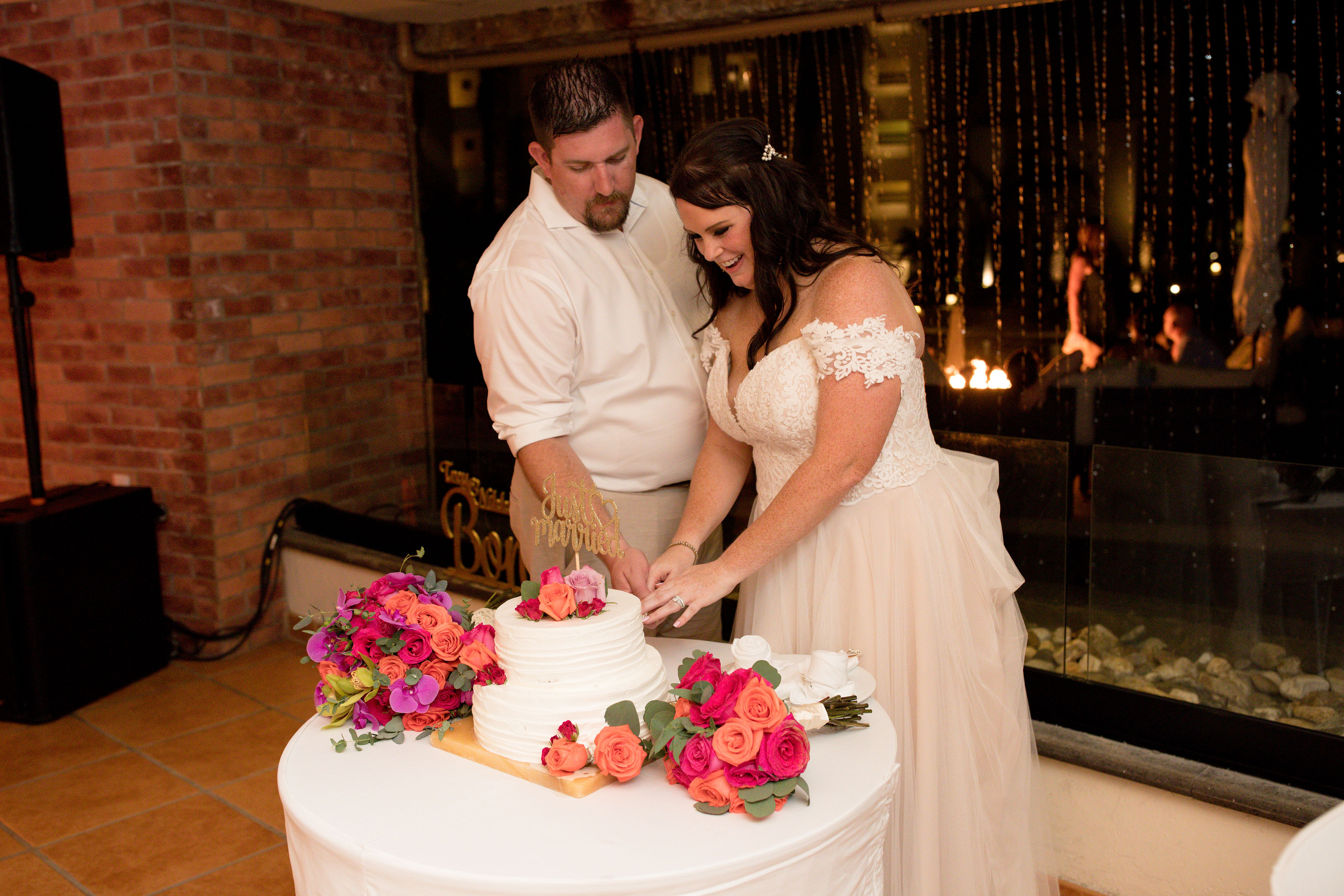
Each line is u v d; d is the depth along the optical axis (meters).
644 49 3.56
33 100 3.19
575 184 1.87
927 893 1.65
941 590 1.71
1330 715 1.92
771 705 1.25
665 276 2.10
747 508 2.59
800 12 3.28
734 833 1.20
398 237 4.17
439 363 4.30
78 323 3.67
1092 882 2.16
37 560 3.13
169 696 3.38
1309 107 2.74
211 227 3.44
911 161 3.30
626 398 2.00
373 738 1.49
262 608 3.71
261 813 2.65
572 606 1.41
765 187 1.61
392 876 1.17
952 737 1.70
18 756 2.99
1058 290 3.18
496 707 1.40
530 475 1.93
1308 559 1.92
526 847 1.19
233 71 3.47
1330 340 2.82
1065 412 3.23
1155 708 2.09
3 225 3.15
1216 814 1.98
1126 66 2.96
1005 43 3.10
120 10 3.34
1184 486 2.05
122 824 2.61
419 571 3.36
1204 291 2.97
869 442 1.59
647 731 1.34
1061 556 2.21
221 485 3.55
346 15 3.86
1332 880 0.91
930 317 3.38
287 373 3.74
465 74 3.99
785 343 1.70
